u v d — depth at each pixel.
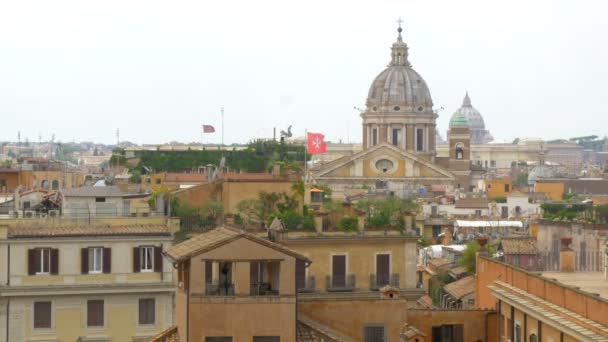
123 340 106.12
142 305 106.88
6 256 104.88
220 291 68.69
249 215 152.38
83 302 105.94
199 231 135.25
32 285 105.00
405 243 118.19
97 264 106.62
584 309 70.38
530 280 79.19
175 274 106.88
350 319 73.88
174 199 147.50
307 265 74.38
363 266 117.25
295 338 68.06
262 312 67.75
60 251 105.94
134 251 107.12
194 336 67.50
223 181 156.75
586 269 114.12
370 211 150.62
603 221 179.75
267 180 158.50
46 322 105.38
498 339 81.38
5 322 104.50
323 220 118.06
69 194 141.25
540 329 74.56
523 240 152.38
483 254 93.12
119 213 127.75
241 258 67.75
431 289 148.12
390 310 74.25
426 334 80.12
